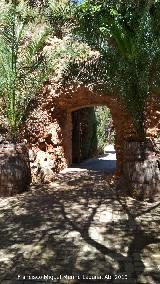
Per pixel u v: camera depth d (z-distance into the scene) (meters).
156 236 2.67
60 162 5.61
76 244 2.55
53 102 5.06
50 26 5.05
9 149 4.18
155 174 3.63
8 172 4.06
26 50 4.77
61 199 3.81
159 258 2.29
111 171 5.59
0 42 4.32
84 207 3.48
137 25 3.62
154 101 4.17
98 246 2.50
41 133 5.04
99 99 4.94
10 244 2.58
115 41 3.75
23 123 4.92
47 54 4.66
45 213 3.33
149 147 3.70
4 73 4.29
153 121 4.47
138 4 3.72
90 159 8.08
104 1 3.76
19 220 3.15
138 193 3.67
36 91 4.67
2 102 4.61
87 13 3.77
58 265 2.22
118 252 2.39
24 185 4.24
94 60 4.18
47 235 2.74
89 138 7.99
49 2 5.19
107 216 3.18
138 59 3.58
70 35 4.45
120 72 3.69
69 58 4.66
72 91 4.86
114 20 3.61
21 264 2.25
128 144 3.84
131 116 3.84
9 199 3.92
